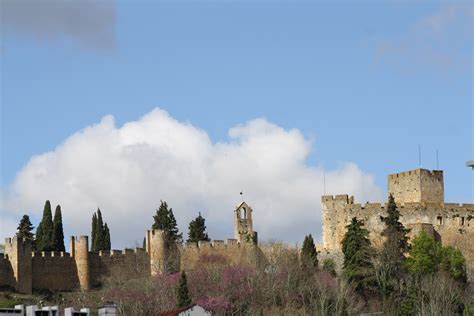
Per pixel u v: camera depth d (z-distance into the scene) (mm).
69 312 174750
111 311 187500
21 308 171250
